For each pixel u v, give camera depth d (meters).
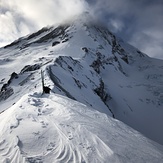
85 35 175.00
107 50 176.38
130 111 111.69
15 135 8.28
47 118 10.42
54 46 159.62
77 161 6.82
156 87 147.50
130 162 7.16
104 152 7.45
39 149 7.36
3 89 60.41
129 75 180.12
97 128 9.71
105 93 98.12
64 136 8.37
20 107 12.33
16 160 6.76
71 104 14.18
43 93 18.59
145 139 10.28
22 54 161.25
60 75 54.59
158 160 7.75
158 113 118.75
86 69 91.25
